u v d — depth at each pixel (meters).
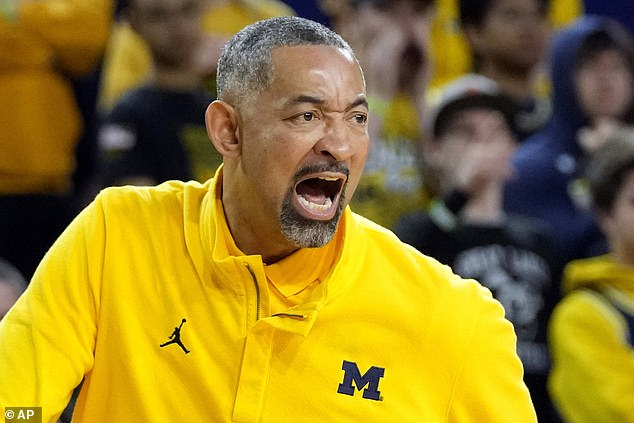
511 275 13.66
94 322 6.39
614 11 17.80
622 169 13.70
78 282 6.38
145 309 6.30
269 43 5.98
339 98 5.87
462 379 6.21
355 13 15.33
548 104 16.22
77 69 14.20
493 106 14.51
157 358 6.23
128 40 15.01
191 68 14.24
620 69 16.12
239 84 6.07
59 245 6.52
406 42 15.24
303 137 5.85
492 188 14.30
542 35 16.42
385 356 6.20
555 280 13.88
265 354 6.12
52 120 14.01
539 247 13.91
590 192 14.14
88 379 6.46
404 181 14.81
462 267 13.60
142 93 14.01
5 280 12.09
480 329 6.24
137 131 13.80
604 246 14.61
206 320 6.22
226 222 6.38
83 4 13.95
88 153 14.59
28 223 13.80
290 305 6.27
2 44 13.68
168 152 13.82
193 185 6.67
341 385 6.13
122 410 6.28
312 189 6.15
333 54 5.95
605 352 13.21
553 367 13.56
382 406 6.15
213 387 6.11
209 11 14.61
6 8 13.72
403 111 15.16
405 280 6.34
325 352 6.16
